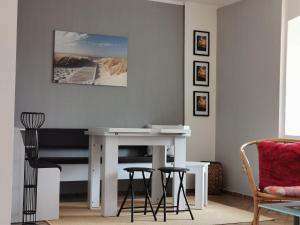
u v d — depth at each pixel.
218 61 6.34
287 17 5.07
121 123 5.86
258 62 5.50
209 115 6.32
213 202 5.18
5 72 0.92
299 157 3.33
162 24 6.15
